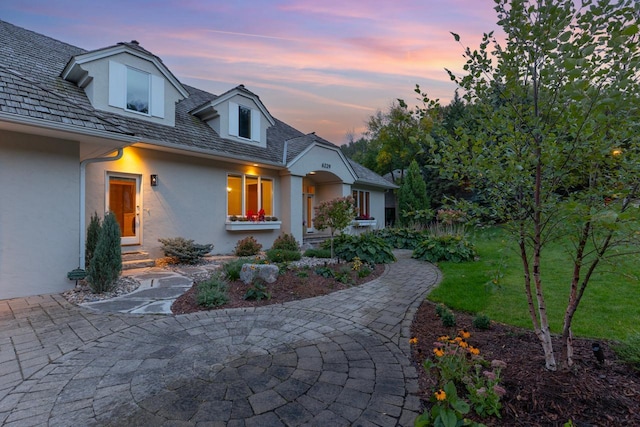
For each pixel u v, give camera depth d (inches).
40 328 160.6
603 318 161.3
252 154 441.4
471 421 85.7
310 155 530.3
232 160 418.9
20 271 215.5
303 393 104.6
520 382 103.2
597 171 101.7
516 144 101.2
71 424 89.0
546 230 107.1
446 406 85.9
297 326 166.7
